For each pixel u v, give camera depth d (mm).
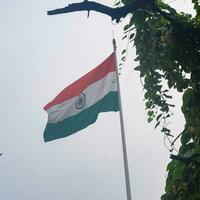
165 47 5418
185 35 5258
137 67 6055
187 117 5707
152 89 6117
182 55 5324
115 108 16734
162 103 6090
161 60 5727
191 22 5301
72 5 4668
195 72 5387
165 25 5680
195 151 5605
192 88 5582
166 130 6094
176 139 5949
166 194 5918
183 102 5676
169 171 5957
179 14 5398
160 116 6109
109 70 16906
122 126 15641
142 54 5969
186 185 5543
